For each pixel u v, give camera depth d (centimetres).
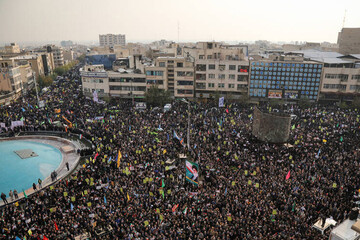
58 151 5978
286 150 4772
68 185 3978
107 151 4853
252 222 2900
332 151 4622
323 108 8156
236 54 10150
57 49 19275
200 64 9588
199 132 5559
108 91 10056
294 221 2955
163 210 3206
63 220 3053
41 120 7075
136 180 3847
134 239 2694
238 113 7462
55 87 11750
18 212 3316
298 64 8900
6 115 7275
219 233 2731
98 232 2900
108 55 12406
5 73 10038
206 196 3447
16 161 5484
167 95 8919
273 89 9281
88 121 6675
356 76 8762
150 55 15775
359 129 5938
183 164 4444
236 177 3872
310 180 3781
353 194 3459
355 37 13525
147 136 5497
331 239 2361
